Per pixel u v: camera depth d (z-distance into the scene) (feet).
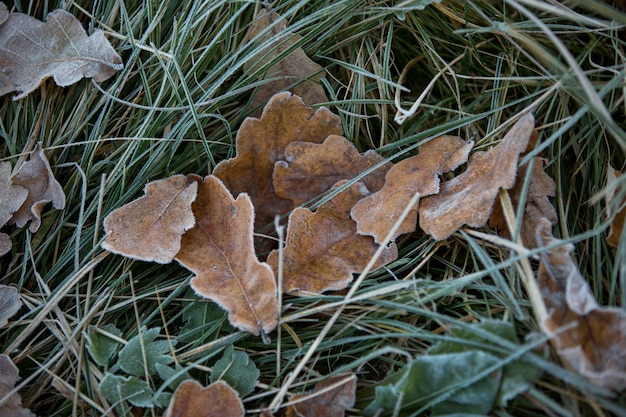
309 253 2.35
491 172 2.32
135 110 2.48
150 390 2.26
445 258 2.41
